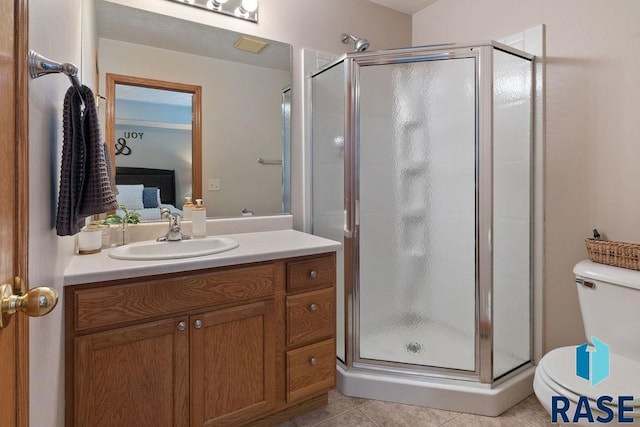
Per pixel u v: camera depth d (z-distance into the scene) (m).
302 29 2.21
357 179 1.98
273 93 2.13
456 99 2.02
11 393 0.52
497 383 1.74
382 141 2.07
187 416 1.30
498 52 1.81
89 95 0.93
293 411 1.65
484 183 1.76
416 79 2.08
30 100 0.66
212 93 1.96
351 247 1.97
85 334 1.13
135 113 1.78
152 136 1.82
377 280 2.08
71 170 0.89
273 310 1.49
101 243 1.49
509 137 1.89
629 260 1.46
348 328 1.93
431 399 1.74
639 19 1.54
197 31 1.92
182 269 1.26
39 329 0.73
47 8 0.76
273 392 1.50
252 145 2.08
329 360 1.65
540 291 1.90
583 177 1.73
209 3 1.94
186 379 1.30
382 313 2.11
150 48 1.81
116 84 1.74
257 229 2.08
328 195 2.14
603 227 1.66
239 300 1.41
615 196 1.62
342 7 2.36
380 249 2.09
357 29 2.42
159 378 1.25
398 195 2.13
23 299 0.49
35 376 0.70
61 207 0.88
